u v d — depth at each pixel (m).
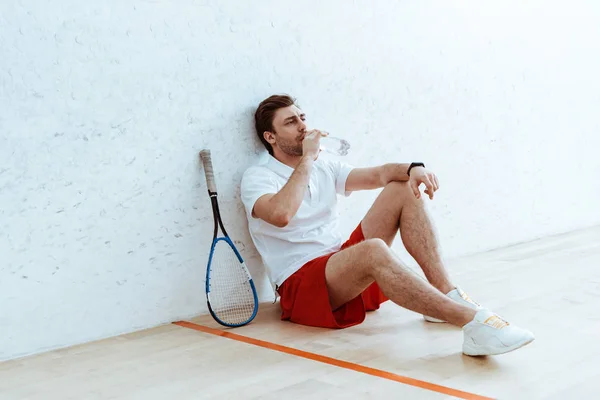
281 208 2.53
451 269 3.42
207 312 2.86
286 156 2.88
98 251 2.59
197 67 2.80
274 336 2.44
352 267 2.33
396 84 3.50
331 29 3.23
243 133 2.95
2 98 2.37
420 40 3.59
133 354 2.35
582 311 2.42
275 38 3.03
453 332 2.30
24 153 2.42
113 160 2.61
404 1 3.52
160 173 2.73
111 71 2.59
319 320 2.50
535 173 4.21
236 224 2.93
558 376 1.79
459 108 3.79
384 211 2.62
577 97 4.45
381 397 1.74
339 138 3.26
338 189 2.89
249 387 1.90
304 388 1.85
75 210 2.53
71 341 2.53
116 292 2.63
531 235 4.19
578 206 4.48
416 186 2.48
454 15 3.75
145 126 2.68
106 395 1.94
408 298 2.15
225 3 2.87
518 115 4.10
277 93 3.05
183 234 2.79
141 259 2.69
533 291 2.78
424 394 1.73
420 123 3.61
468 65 3.83
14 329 2.42
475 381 1.80
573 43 4.42
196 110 2.81
